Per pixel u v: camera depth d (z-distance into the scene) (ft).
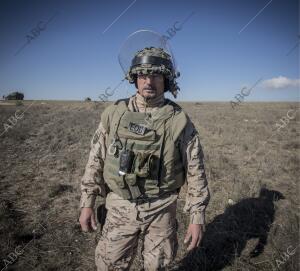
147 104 7.71
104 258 7.86
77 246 12.80
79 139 39.52
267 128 52.95
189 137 7.59
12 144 35.63
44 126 55.52
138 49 8.16
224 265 11.84
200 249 12.37
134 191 7.38
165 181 7.54
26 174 22.86
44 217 15.20
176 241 8.25
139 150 7.33
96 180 7.97
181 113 7.58
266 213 15.99
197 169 7.65
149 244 7.84
